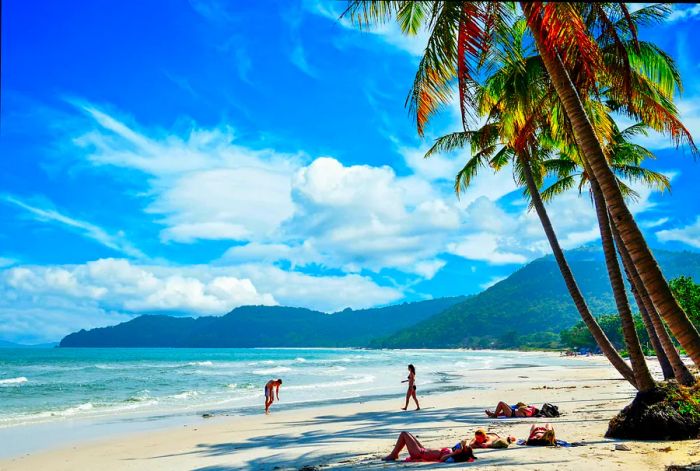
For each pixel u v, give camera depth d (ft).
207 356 441.68
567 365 216.95
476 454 26.86
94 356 427.74
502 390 85.61
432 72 29.25
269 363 269.44
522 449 27.35
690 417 27.63
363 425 48.85
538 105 39.42
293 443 40.04
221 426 54.29
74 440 47.60
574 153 46.06
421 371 177.78
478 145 56.65
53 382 130.31
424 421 48.73
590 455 24.35
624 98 37.11
